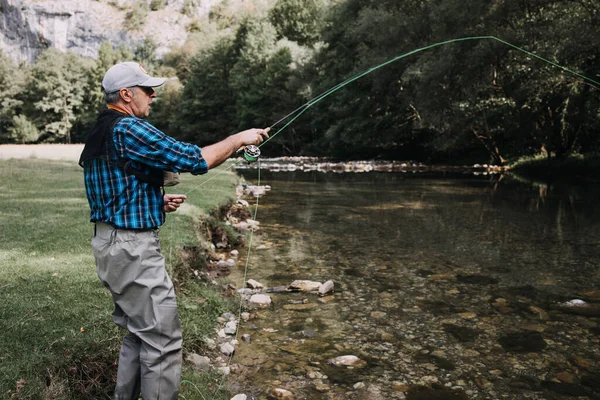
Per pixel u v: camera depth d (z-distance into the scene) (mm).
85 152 2014
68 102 73250
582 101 20016
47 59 72812
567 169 20734
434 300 4777
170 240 5156
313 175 21562
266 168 26016
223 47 56094
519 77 20281
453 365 3430
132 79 2102
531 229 8453
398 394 3031
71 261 4219
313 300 4754
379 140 31969
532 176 20375
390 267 5969
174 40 118812
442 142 25281
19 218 6055
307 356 3523
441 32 20656
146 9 121000
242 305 4473
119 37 113688
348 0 32656
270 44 46812
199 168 2055
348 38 31469
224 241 6836
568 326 4133
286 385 3102
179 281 4328
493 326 4129
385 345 3738
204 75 57219
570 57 16188
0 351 2578
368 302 4707
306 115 40188
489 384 3170
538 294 4957
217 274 5355
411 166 27234
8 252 4418
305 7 48125
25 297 3322
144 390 2076
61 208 6895
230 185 11461
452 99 21219
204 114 56781
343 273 5703
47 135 72750
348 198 12828
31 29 107750
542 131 22547
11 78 73500
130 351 2156
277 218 9539
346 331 3998
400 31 24531
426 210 10734
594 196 13367
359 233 8062
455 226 8742
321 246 7090
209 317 3986
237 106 49469
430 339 3857
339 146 36938
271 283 5250
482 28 18938
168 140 1992
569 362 3482
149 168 2018
